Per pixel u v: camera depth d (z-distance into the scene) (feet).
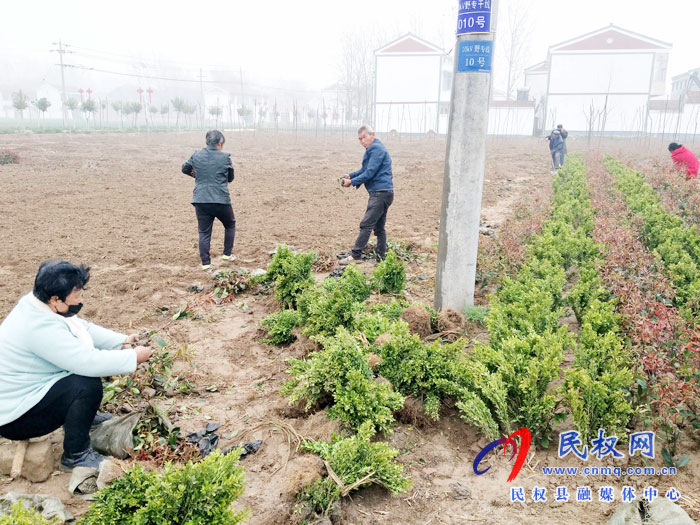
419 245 32.91
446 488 12.45
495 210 45.68
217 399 16.02
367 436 12.32
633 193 41.09
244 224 38.70
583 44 166.91
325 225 38.70
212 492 9.41
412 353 15.39
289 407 15.12
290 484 11.57
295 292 21.53
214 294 24.21
